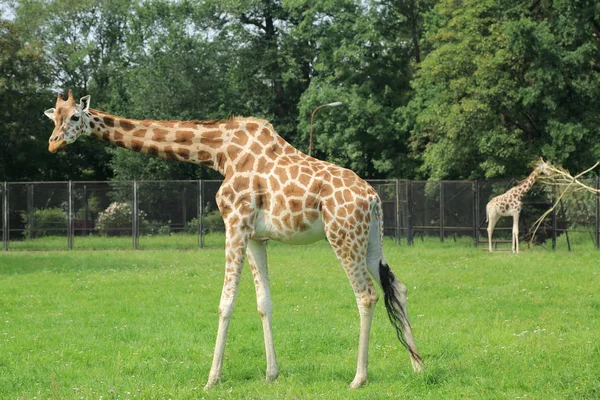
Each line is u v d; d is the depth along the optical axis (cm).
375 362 966
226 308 861
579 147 3094
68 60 5003
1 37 4141
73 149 4778
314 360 998
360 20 3969
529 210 3008
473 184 3094
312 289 1667
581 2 2953
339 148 3978
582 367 891
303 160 884
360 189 856
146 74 4547
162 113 4447
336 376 896
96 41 5116
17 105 4203
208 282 1839
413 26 4156
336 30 4016
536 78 3055
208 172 4462
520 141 3148
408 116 3791
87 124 912
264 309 887
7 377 927
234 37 4775
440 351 1008
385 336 1128
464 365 909
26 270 2212
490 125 3172
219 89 4641
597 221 2778
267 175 872
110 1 5062
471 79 3203
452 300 1497
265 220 870
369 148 4078
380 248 872
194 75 4500
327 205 848
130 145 920
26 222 3241
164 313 1388
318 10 4062
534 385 814
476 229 3067
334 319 1295
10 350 1084
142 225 3231
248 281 1816
